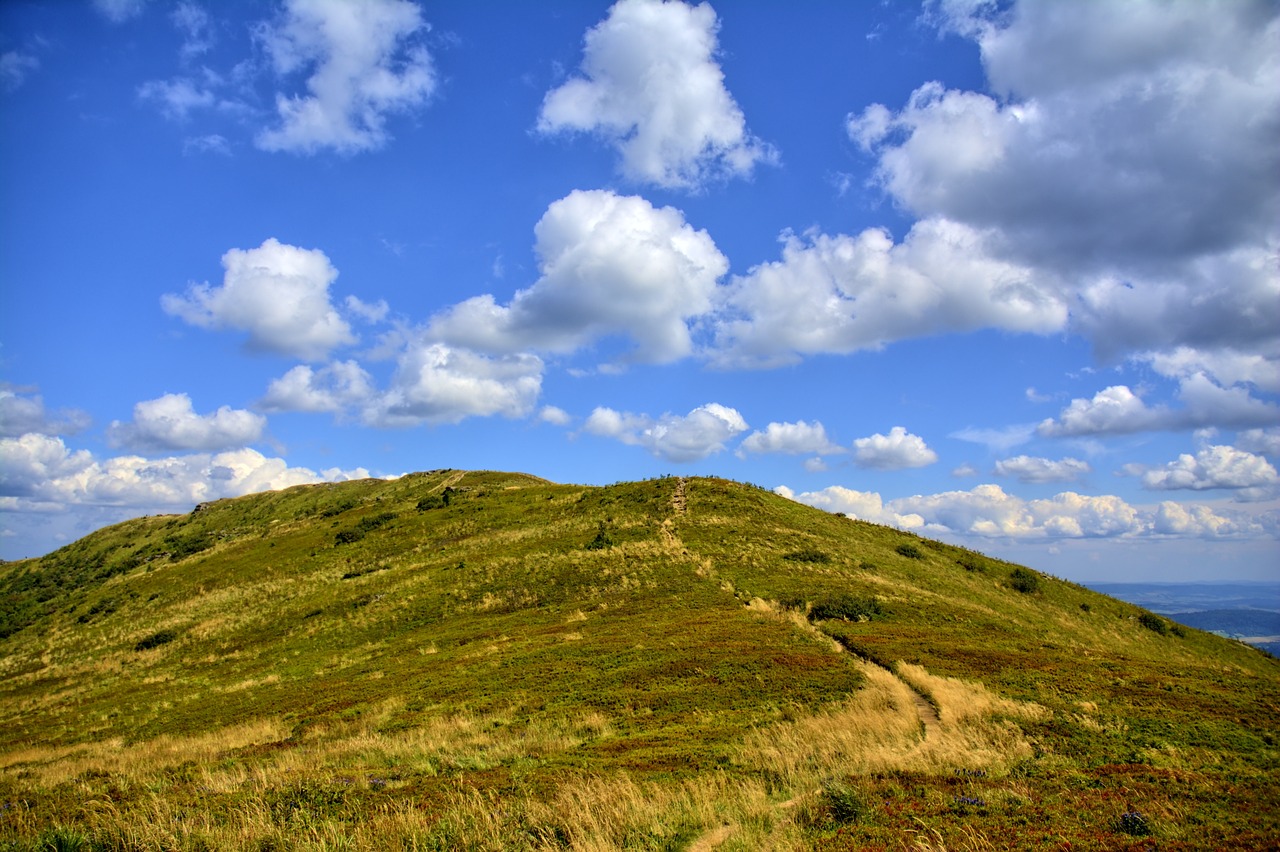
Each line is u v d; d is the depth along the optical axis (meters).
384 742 24.55
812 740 19.91
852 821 12.44
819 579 53.56
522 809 13.95
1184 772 15.24
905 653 32.38
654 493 91.69
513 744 22.30
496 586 59.56
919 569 65.12
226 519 171.75
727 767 17.62
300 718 32.50
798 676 28.45
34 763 32.50
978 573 70.69
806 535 72.44
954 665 30.06
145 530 175.50
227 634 62.34
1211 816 11.77
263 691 42.94
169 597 86.50
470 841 12.37
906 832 11.21
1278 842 10.12
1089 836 10.68
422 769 19.58
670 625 41.22
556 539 73.50
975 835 10.86
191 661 56.69
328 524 115.81
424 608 57.22
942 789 14.21
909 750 18.55
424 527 95.50
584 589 55.59
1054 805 12.70
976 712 21.78
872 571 59.88
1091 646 46.94
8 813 17.16
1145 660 36.22
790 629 38.19
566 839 12.48
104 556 159.12
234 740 29.77
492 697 30.19
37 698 54.44
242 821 14.03
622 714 25.77
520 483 142.88
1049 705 23.14
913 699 25.20
